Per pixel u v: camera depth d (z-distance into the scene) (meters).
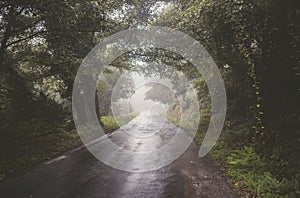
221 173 8.98
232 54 12.56
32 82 15.85
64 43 11.99
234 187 7.54
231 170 9.05
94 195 6.90
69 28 11.23
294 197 6.41
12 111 14.52
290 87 10.12
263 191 6.94
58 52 12.74
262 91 10.43
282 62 9.92
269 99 10.59
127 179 8.33
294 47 9.15
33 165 10.26
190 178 8.45
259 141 10.15
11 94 14.08
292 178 7.34
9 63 13.56
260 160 9.08
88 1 11.17
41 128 15.12
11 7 10.85
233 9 9.55
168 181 8.12
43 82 17.70
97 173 9.02
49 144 14.15
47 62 14.31
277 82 10.29
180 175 8.78
